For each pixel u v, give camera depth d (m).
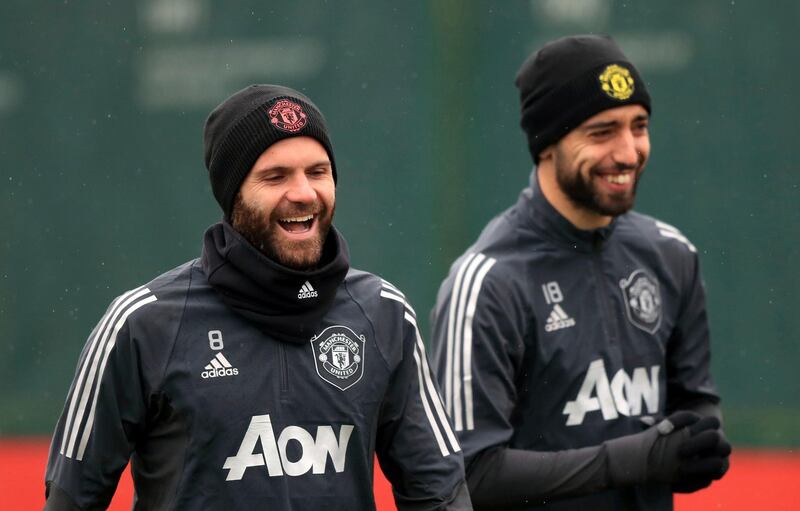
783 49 24.78
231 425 9.65
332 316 10.12
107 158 26.95
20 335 27.11
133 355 9.68
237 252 9.82
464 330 12.30
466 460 12.05
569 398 12.51
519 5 25.77
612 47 12.77
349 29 26.27
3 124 27.25
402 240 26.11
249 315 9.84
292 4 26.38
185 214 26.70
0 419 26.94
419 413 10.41
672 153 25.12
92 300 26.98
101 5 26.91
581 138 12.48
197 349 9.76
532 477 12.02
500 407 12.16
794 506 20.91
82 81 27.00
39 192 27.14
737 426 24.67
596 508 12.51
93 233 26.98
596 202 12.47
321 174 10.00
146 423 9.79
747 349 24.80
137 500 9.99
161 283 10.02
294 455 9.75
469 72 25.95
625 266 13.00
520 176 25.75
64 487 9.76
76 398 9.80
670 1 25.17
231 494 9.59
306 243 9.84
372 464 10.11
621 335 12.80
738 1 24.92
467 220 25.92
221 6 26.55
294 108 9.93
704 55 25.03
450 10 25.97
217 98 26.56
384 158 26.17
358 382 10.02
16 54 27.17
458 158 25.97
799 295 24.66
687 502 21.06
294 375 9.87
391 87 26.16
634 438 12.27
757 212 24.83
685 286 13.35
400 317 10.38
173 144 26.73
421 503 10.36
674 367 13.54
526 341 12.48
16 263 27.19
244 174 9.85
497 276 12.48
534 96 12.86
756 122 24.86
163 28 26.75
